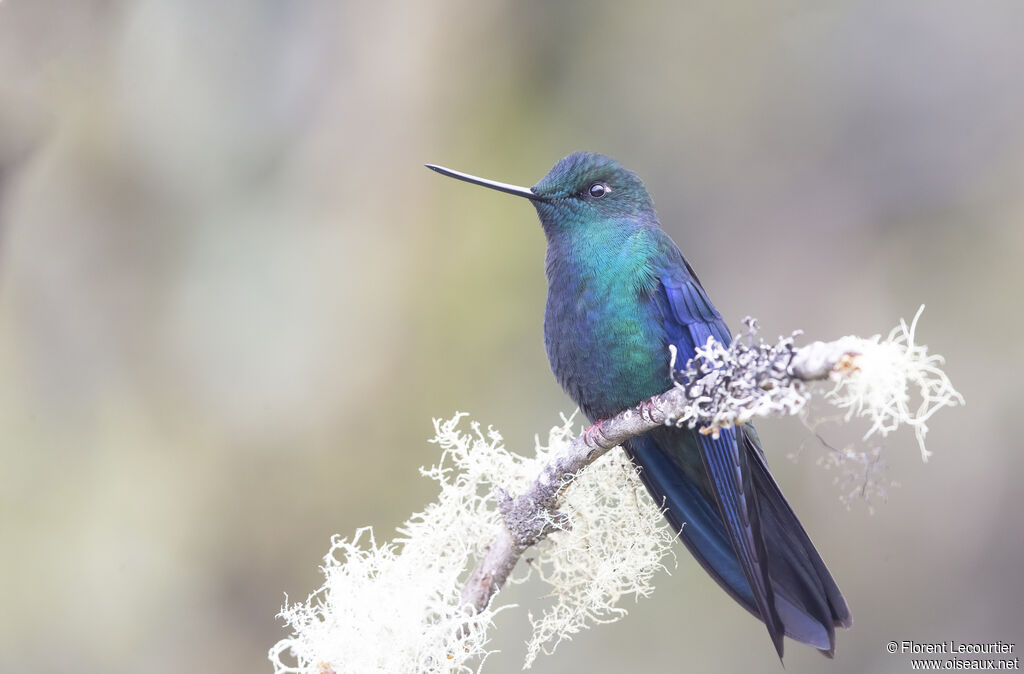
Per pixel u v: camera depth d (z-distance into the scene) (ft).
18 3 28.76
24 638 33.12
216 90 39.01
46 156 36.01
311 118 39.99
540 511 16.83
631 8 46.32
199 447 36.06
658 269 21.11
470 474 17.63
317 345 37.42
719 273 46.21
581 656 35.55
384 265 38.96
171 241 37.68
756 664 36.83
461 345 38.88
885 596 39.73
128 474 35.58
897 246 45.80
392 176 40.14
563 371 21.83
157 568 34.65
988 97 46.91
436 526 17.03
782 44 47.65
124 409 36.27
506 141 42.88
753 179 46.91
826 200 46.52
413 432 37.37
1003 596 38.91
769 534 19.27
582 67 45.62
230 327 37.19
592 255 21.33
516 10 43.62
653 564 17.72
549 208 22.04
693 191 46.80
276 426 36.37
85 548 34.40
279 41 40.01
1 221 28.94
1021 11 47.03
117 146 36.94
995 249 44.93
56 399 35.88
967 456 41.27
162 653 33.71
